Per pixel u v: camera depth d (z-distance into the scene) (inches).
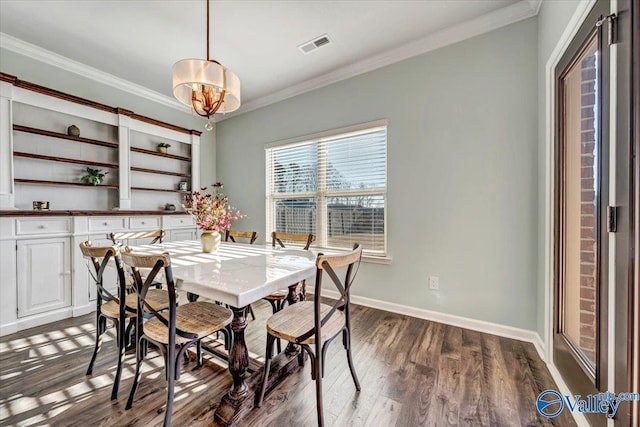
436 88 97.3
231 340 71.1
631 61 37.9
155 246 95.1
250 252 83.8
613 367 41.8
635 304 37.4
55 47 103.5
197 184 162.1
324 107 126.0
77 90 117.2
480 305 90.8
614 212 41.8
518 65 83.5
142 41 100.1
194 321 57.9
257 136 152.5
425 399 58.2
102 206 129.3
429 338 85.6
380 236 111.7
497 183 87.3
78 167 121.6
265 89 137.6
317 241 129.3
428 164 99.3
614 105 41.8
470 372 67.5
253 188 154.9
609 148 43.2
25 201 107.3
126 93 134.7
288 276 55.4
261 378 61.2
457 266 94.5
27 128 101.0
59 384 62.9
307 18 87.4
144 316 59.9
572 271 59.8
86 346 80.9
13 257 90.2
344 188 121.3
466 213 92.6
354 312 107.3
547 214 70.5
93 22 89.6
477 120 90.1
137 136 143.4
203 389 61.9
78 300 104.8
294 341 52.4
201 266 63.7
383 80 108.9
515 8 82.2
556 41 65.6
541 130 76.9
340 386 62.7
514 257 85.2
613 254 42.0
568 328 60.8
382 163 111.3
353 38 97.7
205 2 80.4
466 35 91.4
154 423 51.8
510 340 84.0
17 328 90.5
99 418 52.9
